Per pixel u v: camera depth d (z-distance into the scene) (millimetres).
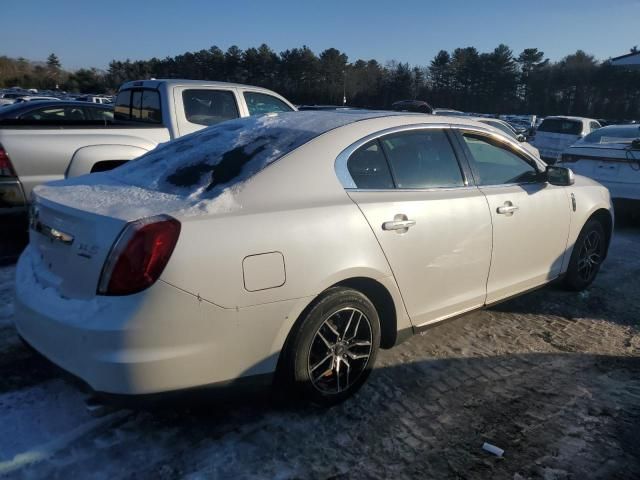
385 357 3750
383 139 3359
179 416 2973
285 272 2688
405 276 3250
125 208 2572
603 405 3268
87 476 2494
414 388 3365
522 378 3551
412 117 3627
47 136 5656
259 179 2826
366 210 3047
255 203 2730
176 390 2479
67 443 2703
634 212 7742
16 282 2914
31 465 2539
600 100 78188
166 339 2404
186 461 2623
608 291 5246
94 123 6523
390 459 2709
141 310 2344
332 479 2559
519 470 2670
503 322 4441
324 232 2838
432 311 3510
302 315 2816
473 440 2881
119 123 6645
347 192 3078
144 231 2367
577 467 2711
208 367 2535
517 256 4062
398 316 3307
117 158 6102
